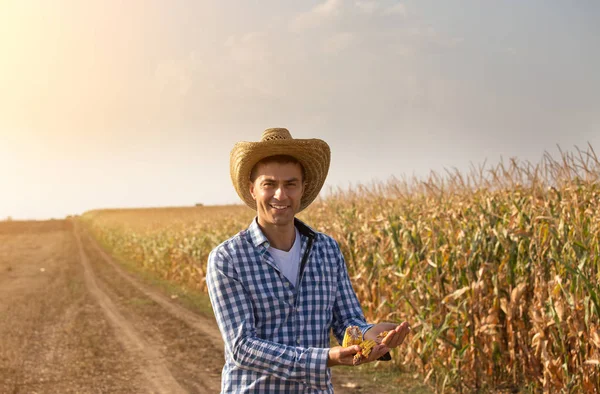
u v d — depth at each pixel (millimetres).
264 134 2408
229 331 2141
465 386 5949
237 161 2297
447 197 7578
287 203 2236
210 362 8117
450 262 6289
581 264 5035
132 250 28734
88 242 44938
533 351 5699
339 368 7117
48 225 75500
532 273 5723
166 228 24141
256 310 2178
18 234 58406
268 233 2266
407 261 6680
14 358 8461
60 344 9430
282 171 2242
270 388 2131
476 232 6098
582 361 5043
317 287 2258
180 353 8664
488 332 5719
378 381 6500
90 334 10219
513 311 5715
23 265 25688
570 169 5703
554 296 5273
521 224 5820
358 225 8570
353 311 2404
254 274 2180
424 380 6250
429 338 6098
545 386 5316
